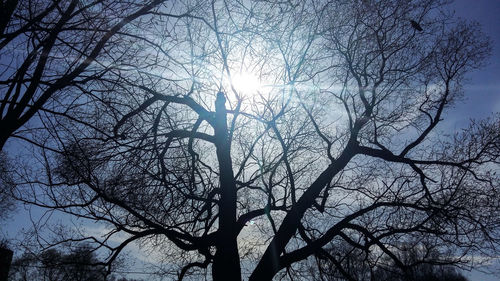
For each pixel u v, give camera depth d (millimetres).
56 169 8414
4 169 7891
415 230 11156
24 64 6000
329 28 11477
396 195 11680
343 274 10797
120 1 6805
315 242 11094
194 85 10133
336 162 11906
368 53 12969
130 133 9141
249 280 10430
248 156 11992
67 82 6422
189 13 8500
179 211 10953
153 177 9516
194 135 10672
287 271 12359
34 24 6219
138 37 7121
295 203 11156
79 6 6785
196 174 11664
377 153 12133
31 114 6152
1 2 5910
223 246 9961
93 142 8531
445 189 11750
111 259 9914
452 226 11281
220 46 9844
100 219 9422
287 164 11383
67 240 9570
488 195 11406
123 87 7195
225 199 10438
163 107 9711
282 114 11492
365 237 11094
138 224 10820
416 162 12008
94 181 8797
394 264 11586
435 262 11125
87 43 6852
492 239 10977
